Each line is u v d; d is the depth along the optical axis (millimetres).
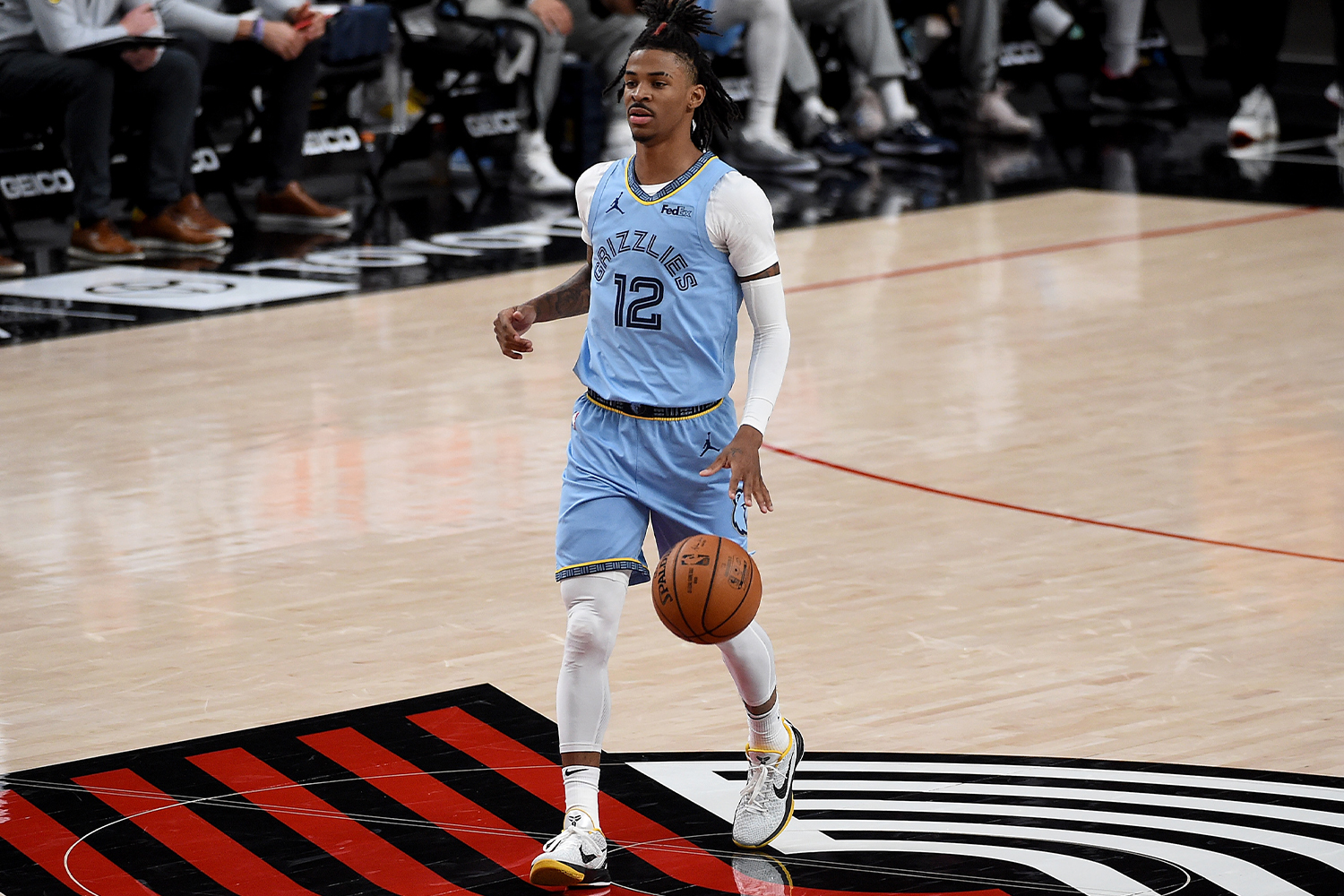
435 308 21812
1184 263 24234
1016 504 14766
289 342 20078
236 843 8945
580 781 8578
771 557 13484
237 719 10555
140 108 24422
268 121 26688
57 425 16859
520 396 18000
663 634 11977
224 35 25031
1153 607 12391
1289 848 8805
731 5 30656
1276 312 21531
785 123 34375
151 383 18344
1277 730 10312
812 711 10664
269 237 25969
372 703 10789
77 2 23422
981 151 33812
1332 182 30047
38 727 10438
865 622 12156
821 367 19219
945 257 24797
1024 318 21375
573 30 30109
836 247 25516
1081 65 38594
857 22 33000
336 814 9289
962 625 12086
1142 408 17641
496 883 8531
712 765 9922
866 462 15930
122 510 14500
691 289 8555
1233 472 15555
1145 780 9656
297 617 12242
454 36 28469
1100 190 29703
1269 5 33562
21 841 8945
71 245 24438
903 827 9125
